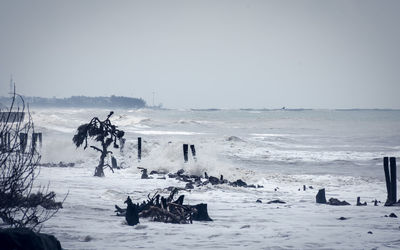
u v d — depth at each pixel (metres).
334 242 41.22
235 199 78.06
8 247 25.89
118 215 53.47
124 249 36.81
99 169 105.75
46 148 144.38
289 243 40.53
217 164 127.25
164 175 112.75
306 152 197.38
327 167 153.88
